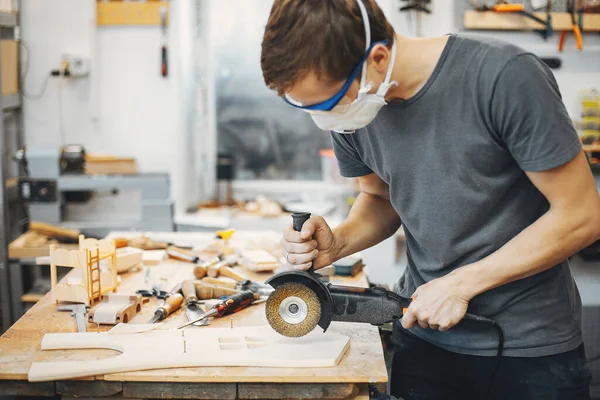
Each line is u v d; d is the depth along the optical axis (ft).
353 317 5.21
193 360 4.91
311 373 4.80
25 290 11.19
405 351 5.88
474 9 10.97
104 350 5.20
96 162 11.07
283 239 5.26
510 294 5.13
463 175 4.82
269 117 12.96
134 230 11.02
